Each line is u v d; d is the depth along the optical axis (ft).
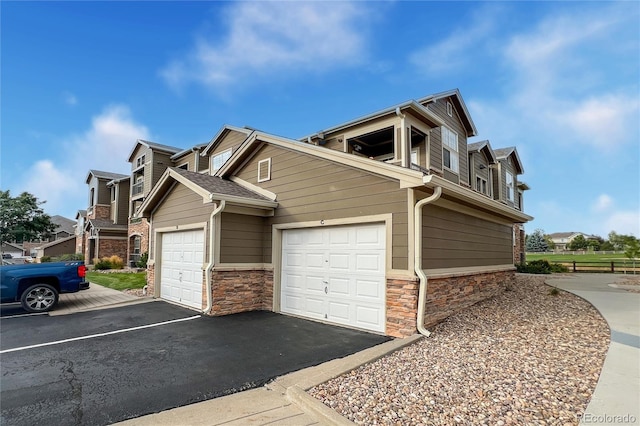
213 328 22.39
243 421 10.44
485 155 59.62
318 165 25.72
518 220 37.68
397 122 33.83
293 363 15.79
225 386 13.23
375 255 21.89
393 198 21.11
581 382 12.28
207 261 27.48
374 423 9.71
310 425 10.14
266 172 30.09
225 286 26.94
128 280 47.50
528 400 10.96
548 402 10.79
